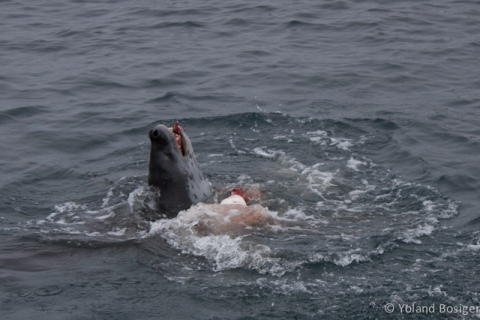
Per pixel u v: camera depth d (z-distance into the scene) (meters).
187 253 13.40
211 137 20.22
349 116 21.55
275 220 14.84
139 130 20.81
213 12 35.00
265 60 27.56
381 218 15.05
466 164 17.83
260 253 13.26
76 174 17.92
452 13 34.00
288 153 18.98
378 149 19.11
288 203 15.80
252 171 17.75
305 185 16.83
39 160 18.73
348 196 16.23
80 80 25.39
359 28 31.78
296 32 31.39
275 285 12.24
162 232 14.19
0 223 14.98
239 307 11.59
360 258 13.12
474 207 15.54
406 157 18.42
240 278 12.49
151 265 12.95
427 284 12.18
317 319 11.26
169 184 15.20
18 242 13.89
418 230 14.31
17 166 18.27
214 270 12.79
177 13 34.84
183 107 22.61
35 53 28.98
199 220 14.45
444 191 16.41
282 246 13.62
